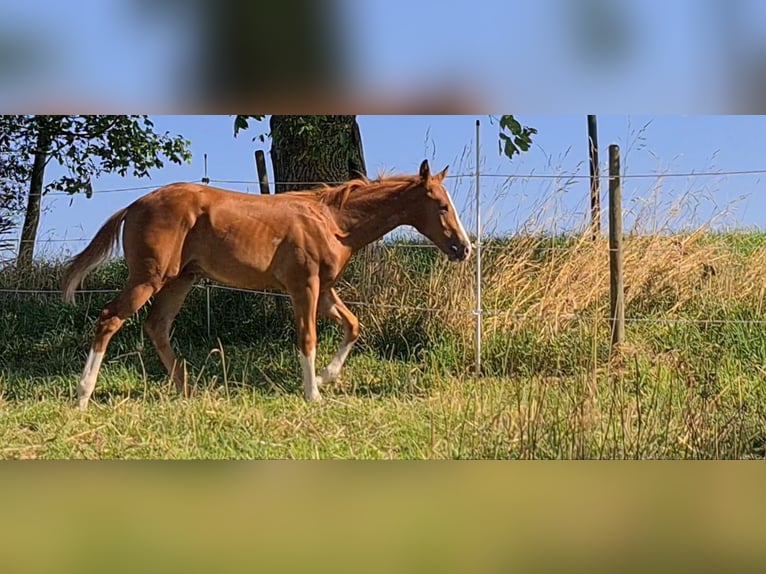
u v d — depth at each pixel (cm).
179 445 487
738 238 854
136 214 606
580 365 632
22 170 944
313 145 805
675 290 785
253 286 642
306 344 630
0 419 549
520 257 778
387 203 656
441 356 718
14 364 759
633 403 544
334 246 643
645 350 705
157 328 641
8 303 863
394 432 514
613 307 708
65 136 916
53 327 841
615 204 702
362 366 715
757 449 474
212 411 546
